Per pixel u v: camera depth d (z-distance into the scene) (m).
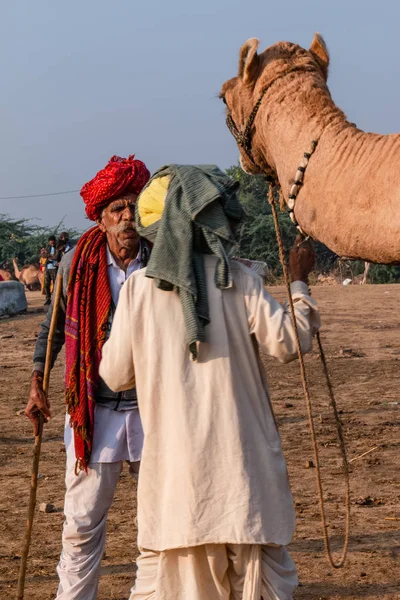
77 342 4.23
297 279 3.78
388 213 3.76
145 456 3.57
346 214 3.89
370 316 17.89
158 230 3.55
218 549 3.51
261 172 4.65
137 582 3.71
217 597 3.58
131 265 4.34
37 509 6.75
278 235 3.86
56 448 8.69
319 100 4.18
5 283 20.19
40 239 46.50
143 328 3.60
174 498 3.49
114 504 6.84
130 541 5.93
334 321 17.31
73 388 4.18
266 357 13.95
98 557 4.26
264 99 4.30
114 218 4.28
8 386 12.17
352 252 3.92
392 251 3.78
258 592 3.51
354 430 8.94
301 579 5.16
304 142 4.12
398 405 10.11
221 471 3.45
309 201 4.05
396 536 5.80
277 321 3.54
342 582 5.08
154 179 3.73
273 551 3.59
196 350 3.46
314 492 6.91
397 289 23.03
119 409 4.20
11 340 16.61
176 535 3.47
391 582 5.05
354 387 11.34
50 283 22.03
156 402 3.55
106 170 4.31
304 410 10.04
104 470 4.18
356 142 3.99
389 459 7.78
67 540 4.20
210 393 3.47
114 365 3.69
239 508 3.42
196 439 3.45
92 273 4.30
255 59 4.37
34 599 4.99
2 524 6.39
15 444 8.88
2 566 5.54
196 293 3.45
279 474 3.54
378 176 3.83
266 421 3.57
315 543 5.75
